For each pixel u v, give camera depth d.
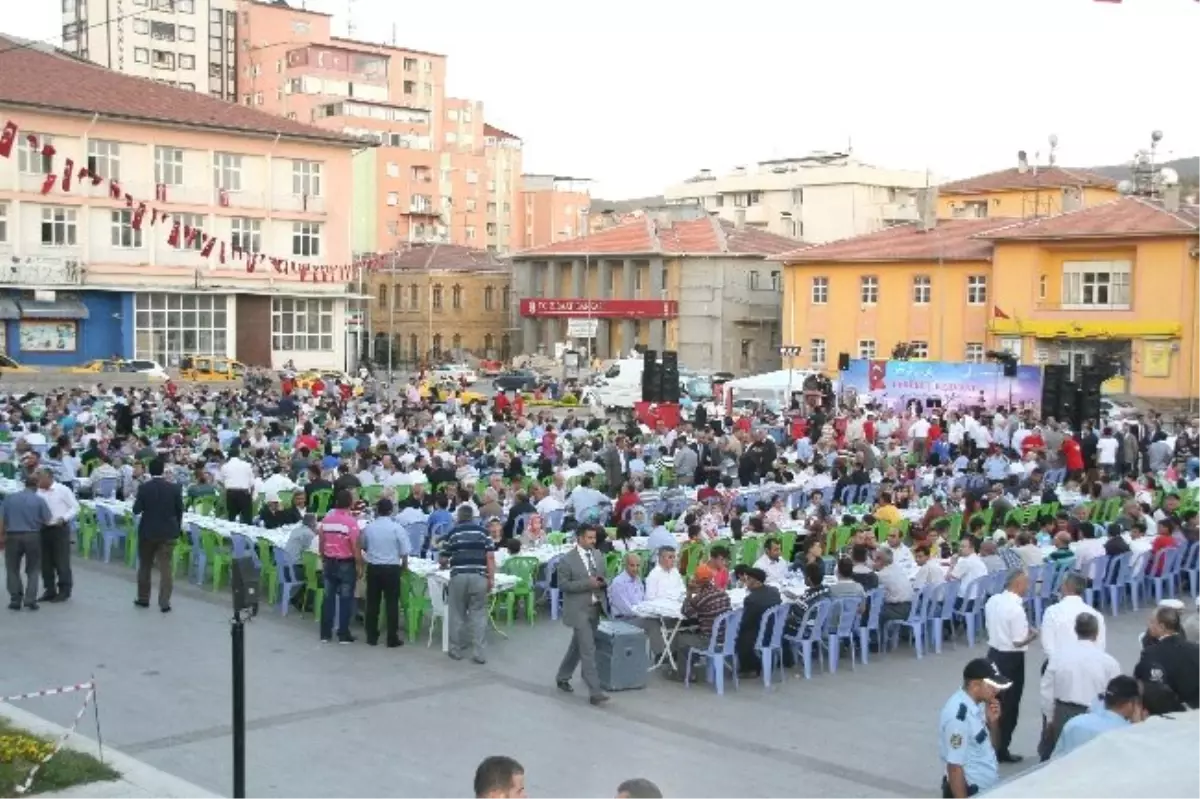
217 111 64.81
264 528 18.41
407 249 96.25
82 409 33.00
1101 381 31.67
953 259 59.31
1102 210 55.47
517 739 11.71
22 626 15.66
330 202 68.50
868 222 100.94
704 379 56.97
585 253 76.50
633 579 14.53
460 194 119.44
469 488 20.73
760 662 14.15
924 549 16.14
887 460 29.45
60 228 59.38
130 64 113.62
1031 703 13.48
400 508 20.86
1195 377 51.75
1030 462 28.73
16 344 58.81
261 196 65.69
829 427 34.16
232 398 39.22
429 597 15.45
